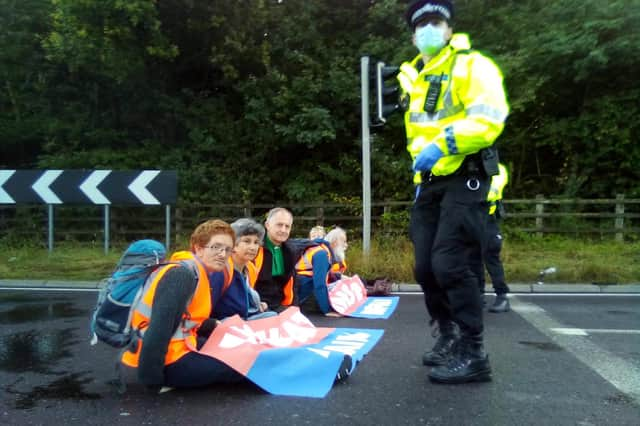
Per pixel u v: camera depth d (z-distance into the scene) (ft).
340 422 9.57
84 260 32.30
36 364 13.39
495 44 47.75
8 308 20.98
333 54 52.60
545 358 13.70
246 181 50.65
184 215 45.11
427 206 12.17
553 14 46.73
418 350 14.48
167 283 10.39
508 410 10.12
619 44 43.11
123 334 10.69
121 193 34.96
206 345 11.39
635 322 18.13
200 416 9.83
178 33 50.65
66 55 47.34
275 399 10.66
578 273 26.45
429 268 12.20
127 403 10.53
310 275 19.47
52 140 51.44
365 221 28.73
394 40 49.65
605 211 46.09
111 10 43.47
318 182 50.37
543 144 48.14
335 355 11.82
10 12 51.29
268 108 49.78
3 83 54.03
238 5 49.26
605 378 12.05
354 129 51.44
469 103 10.82
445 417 9.80
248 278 15.83
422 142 11.70
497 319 18.66
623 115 45.42
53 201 35.24
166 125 55.16
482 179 11.39
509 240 40.11
